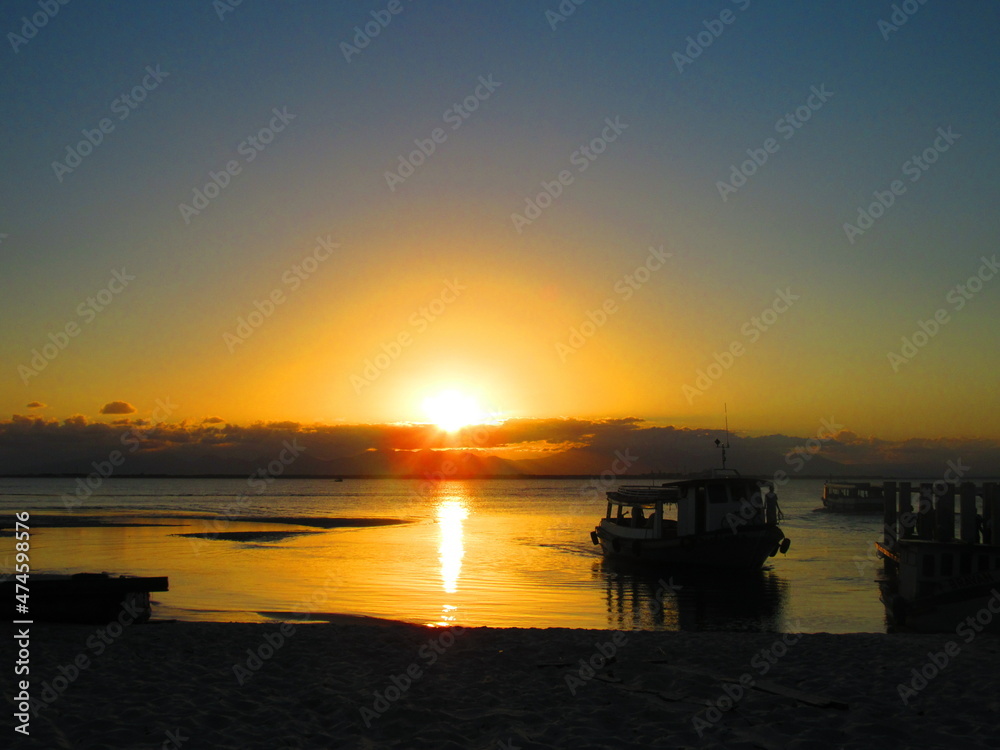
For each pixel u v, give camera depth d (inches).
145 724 374.6
